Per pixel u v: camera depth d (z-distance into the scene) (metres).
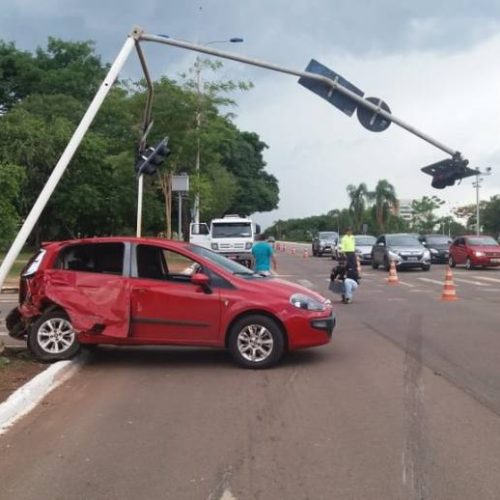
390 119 12.34
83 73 54.91
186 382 8.34
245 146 74.56
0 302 18.75
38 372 8.59
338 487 4.93
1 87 54.28
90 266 9.52
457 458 5.51
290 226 111.50
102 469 5.32
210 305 9.12
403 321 13.77
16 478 5.15
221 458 5.55
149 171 16.33
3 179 25.12
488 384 8.05
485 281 24.81
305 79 12.23
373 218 75.56
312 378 8.49
